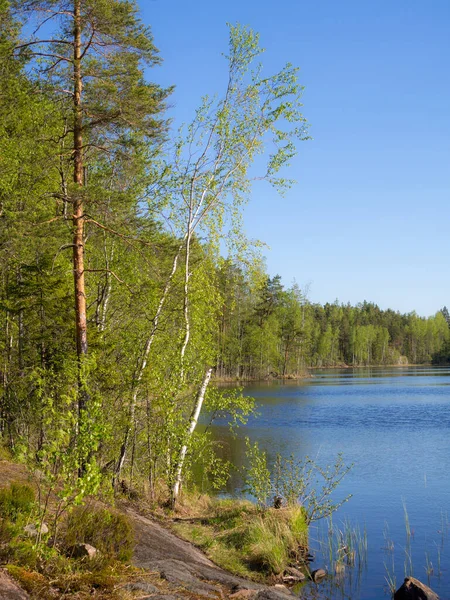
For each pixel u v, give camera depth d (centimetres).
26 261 1747
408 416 3678
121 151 1458
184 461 1492
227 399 1525
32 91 1410
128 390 1404
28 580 602
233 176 1609
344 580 1033
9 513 789
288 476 1454
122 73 1398
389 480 1838
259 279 1680
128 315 1672
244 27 1570
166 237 1609
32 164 1512
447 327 17312
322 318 14512
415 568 1088
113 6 1363
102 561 734
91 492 687
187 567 884
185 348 1550
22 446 693
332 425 3241
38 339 1678
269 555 1059
